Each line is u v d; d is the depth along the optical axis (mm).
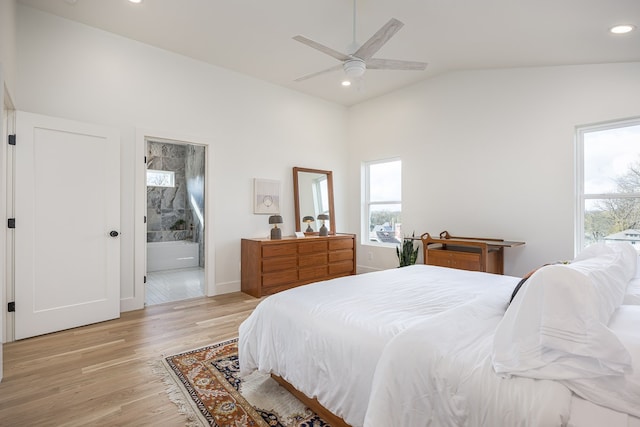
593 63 3227
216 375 2107
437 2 2592
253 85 4512
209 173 4098
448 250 4035
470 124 4129
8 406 1757
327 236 4746
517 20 2664
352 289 2033
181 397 1854
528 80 3658
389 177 5258
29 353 2420
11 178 2648
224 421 1647
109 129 3195
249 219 4480
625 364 842
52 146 2855
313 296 1882
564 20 2514
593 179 3303
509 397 917
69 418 1659
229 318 3248
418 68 2688
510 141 3793
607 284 1265
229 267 4293
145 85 3570
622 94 3082
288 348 1685
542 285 1010
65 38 3082
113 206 3213
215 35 3363
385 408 1114
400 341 1202
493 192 3928
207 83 4059
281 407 1771
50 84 3004
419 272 2607
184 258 6621
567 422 821
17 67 2838
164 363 2264
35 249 2758
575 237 3373
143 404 1784
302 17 2984
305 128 5137
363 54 2414
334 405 1404
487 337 1240
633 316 1241
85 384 1986
